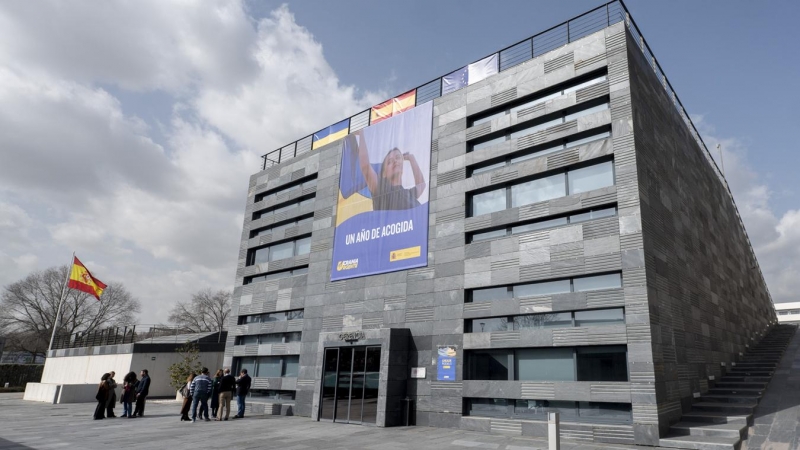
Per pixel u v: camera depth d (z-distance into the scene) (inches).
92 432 612.4
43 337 2615.7
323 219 988.6
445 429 672.4
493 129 776.3
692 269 759.1
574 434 570.9
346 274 901.2
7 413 882.1
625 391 550.6
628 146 624.4
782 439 495.5
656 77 780.6
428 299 768.9
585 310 615.8
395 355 740.7
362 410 740.7
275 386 959.6
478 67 840.3
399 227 844.6
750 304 1284.4
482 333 691.4
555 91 733.9
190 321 3371.1
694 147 944.3
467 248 747.4
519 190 732.0
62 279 2706.7
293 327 968.3
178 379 1263.5
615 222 611.8
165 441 545.0
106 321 2837.1
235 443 537.6
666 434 531.5
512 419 632.4
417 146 866.1
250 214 1195.9
